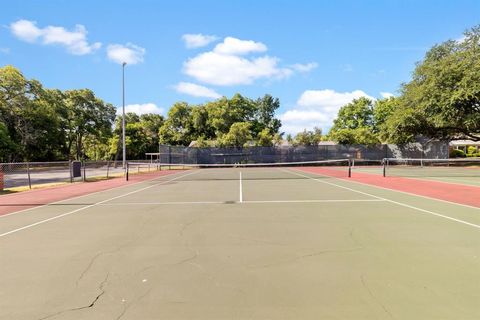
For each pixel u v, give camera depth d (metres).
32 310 3.84
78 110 68.06
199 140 54.28
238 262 5.39
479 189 15.79
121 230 7.85
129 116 91.06
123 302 4.01
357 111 74.38
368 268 5.05
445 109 35.97
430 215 9.27
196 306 3.89
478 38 37.47
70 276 4.89
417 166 42.62
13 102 51.09
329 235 7.07
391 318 3.56
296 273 4.89
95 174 33.16
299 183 19.75
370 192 14.88
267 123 93.88
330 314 3.66
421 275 4.75
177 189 17.30
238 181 21.81
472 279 4.59
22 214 10.69
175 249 6.19
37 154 57.09
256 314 3.69
